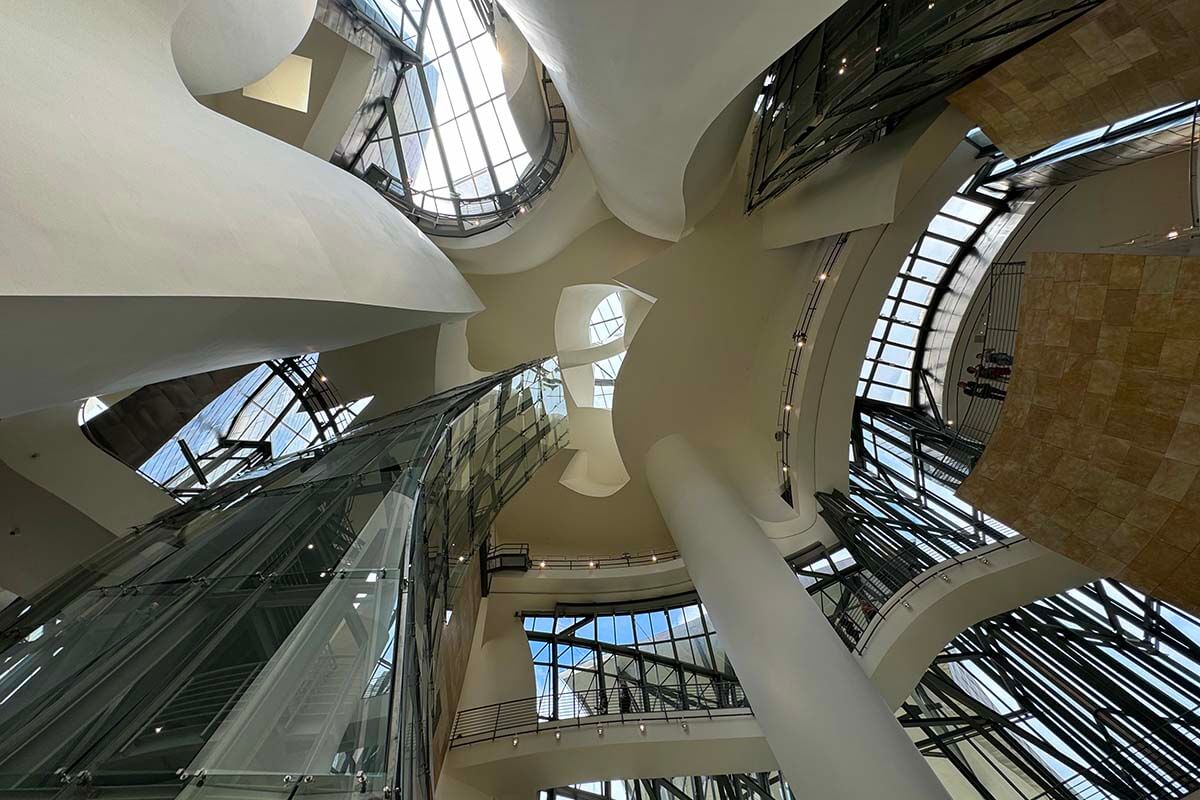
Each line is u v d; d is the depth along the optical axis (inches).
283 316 144.8
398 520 142.8
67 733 73.7
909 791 238.8
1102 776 344.2
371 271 205.9
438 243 521.0
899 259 414.9
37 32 106.7
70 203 83.3
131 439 293.9
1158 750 330.3
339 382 457.4
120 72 134.1
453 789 354.9
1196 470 238.1
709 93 213.8
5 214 71.7
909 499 541.6
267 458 373.1
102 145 101.0
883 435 625.0
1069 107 296.7
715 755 373.4
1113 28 252.7
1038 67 284.8
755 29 171.2
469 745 387.5
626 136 286.7
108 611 113.5
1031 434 280.5
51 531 263.7
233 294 112.9
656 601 604.4
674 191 343.9
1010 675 420.5
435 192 622.2
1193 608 251.0
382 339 474.3
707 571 385.4
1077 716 372.2
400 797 64.6
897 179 329.4
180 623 100.9
